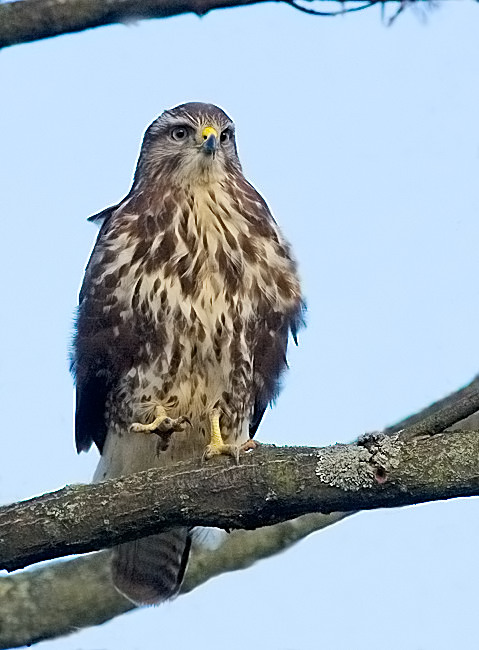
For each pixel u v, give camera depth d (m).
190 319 10.87
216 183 11.12
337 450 7.47
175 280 10.85
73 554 7.93
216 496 7.65
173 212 10.97
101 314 11.16
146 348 11.04
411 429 7.35
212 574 11.09
